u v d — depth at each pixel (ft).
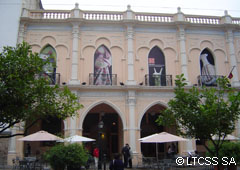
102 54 63.72
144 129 69.00
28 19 62.39
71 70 60.70
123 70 62.75
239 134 60.18
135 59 63.46
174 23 65.67
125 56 63.41
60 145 37.76
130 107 59.11
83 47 63.21
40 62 27.53
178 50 65.36
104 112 68.59
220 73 65.46
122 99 60.39
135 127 58.44
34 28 63.46
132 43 63.67
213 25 67.15
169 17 67.62
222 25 67.36
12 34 60.90
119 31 65.10
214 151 35.63
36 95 26.55
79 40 63.21
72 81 59.36
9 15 62.08
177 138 43.83
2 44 59.88
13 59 25.63
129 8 65.98
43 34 63.36
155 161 52.37
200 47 66.44
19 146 55.52
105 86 59.62
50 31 63.62
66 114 29.22
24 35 62.44
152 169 48.65
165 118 29.89
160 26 66.39
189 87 61.26
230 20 68.49
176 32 66.64
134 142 57.31
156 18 67.26
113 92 60.44
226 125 26.99
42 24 63.72
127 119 59.16
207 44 67.00
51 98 28.53
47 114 28.73
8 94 24.44
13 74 24.81
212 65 65.98
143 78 62.75
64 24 64.03
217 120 26.13
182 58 64.13
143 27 65.98
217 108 26.68
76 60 61.16
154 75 63.10
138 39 65.10
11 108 24.82
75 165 35.53
